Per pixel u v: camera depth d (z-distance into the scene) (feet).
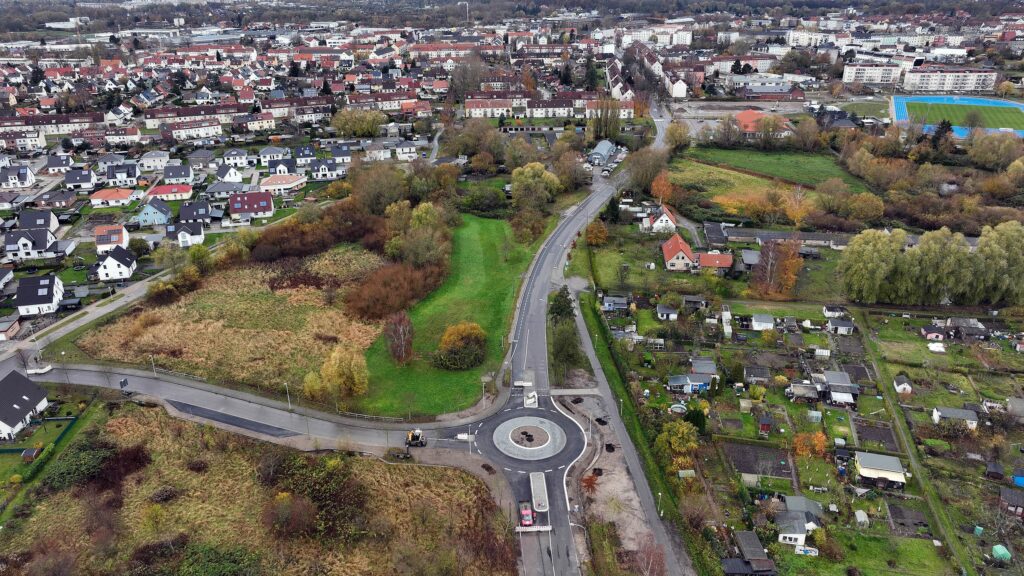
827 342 468.75
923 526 315.78
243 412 397.80
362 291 527.81
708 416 391.86
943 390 417.08
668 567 296.51
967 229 637.30
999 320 495.82
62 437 373.40
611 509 328.29
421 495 336.08
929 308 513.86
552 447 370.32
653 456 359.87
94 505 329.11
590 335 479.41
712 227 643.45
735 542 305.73
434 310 515.09
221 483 345.31
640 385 419.74
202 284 558.56
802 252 596.29
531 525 318.24
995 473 342.85
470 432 381.81
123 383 417.28
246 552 305.32
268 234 627.46
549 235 649.20
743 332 481.05
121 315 508.53
